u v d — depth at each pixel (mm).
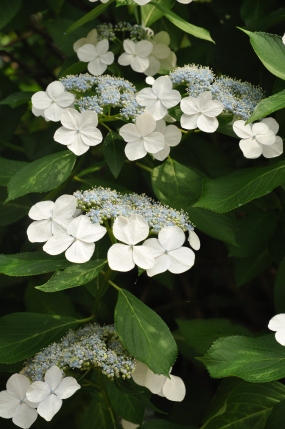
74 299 1227
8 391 981
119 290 1007
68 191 1213
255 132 1046
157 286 1426
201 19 1303
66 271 971
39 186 1046
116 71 1198
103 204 1008
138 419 1087
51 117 1080
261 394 1087
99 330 1023
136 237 963
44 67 1538
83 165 1269
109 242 1114
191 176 1115
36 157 1289
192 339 1183
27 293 1198
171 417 1243
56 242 976
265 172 1037
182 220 1006
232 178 1043
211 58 1316
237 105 1064
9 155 1352
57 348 1005
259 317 1419
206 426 1081
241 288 1428
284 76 1021
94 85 1122
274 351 995
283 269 1102
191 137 1231
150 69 1183
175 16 1113
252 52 1269
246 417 1080
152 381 1023
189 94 1072
